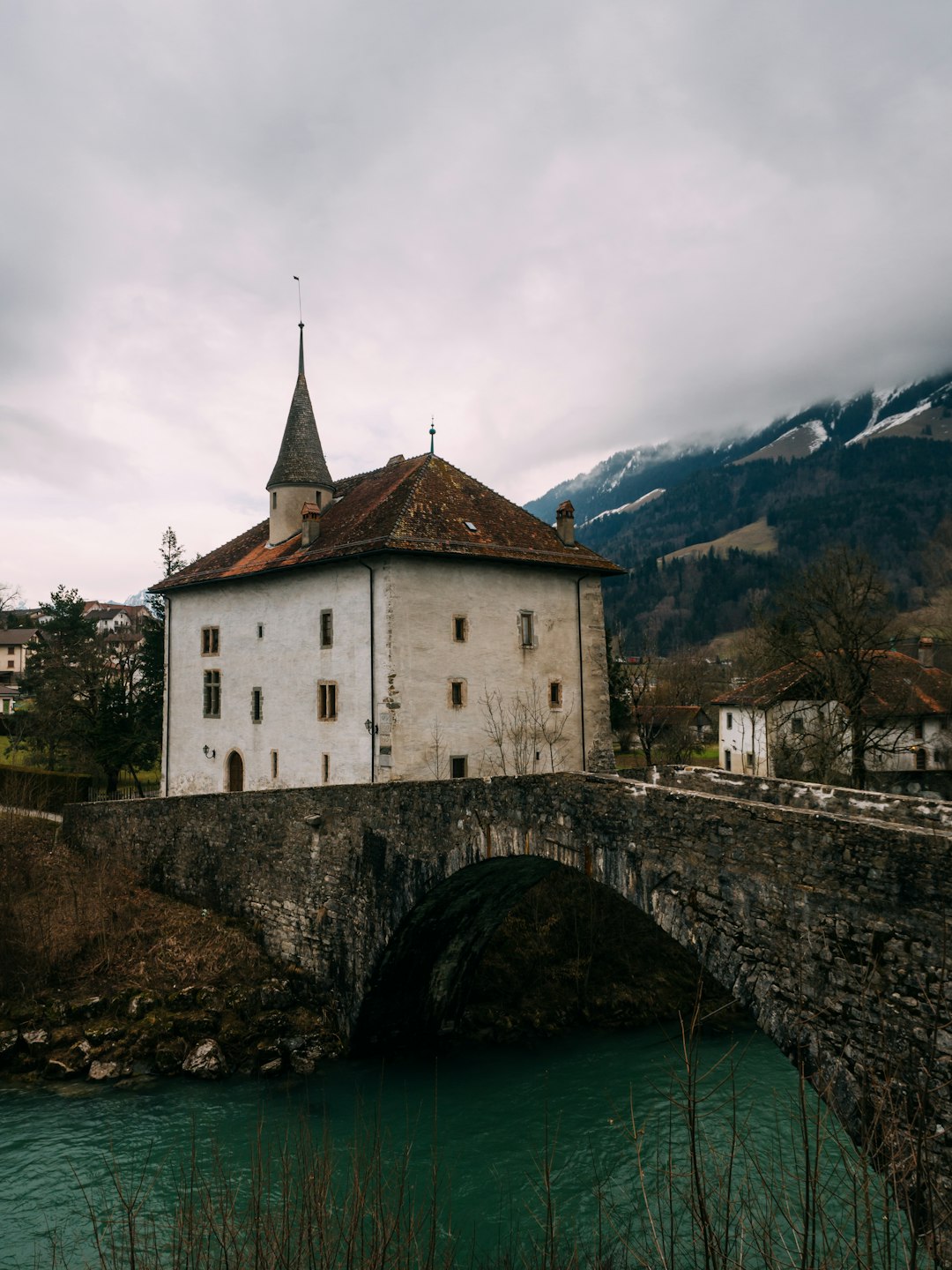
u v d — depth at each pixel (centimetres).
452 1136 1731
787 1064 2078
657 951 2712
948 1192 775
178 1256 877
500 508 3366
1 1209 1432
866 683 3133
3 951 2234
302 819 2194
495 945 2580
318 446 3606
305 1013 2138
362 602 2927
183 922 2425
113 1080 1959
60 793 3716
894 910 862
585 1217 1375
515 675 3111
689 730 5675
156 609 5291
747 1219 1002
